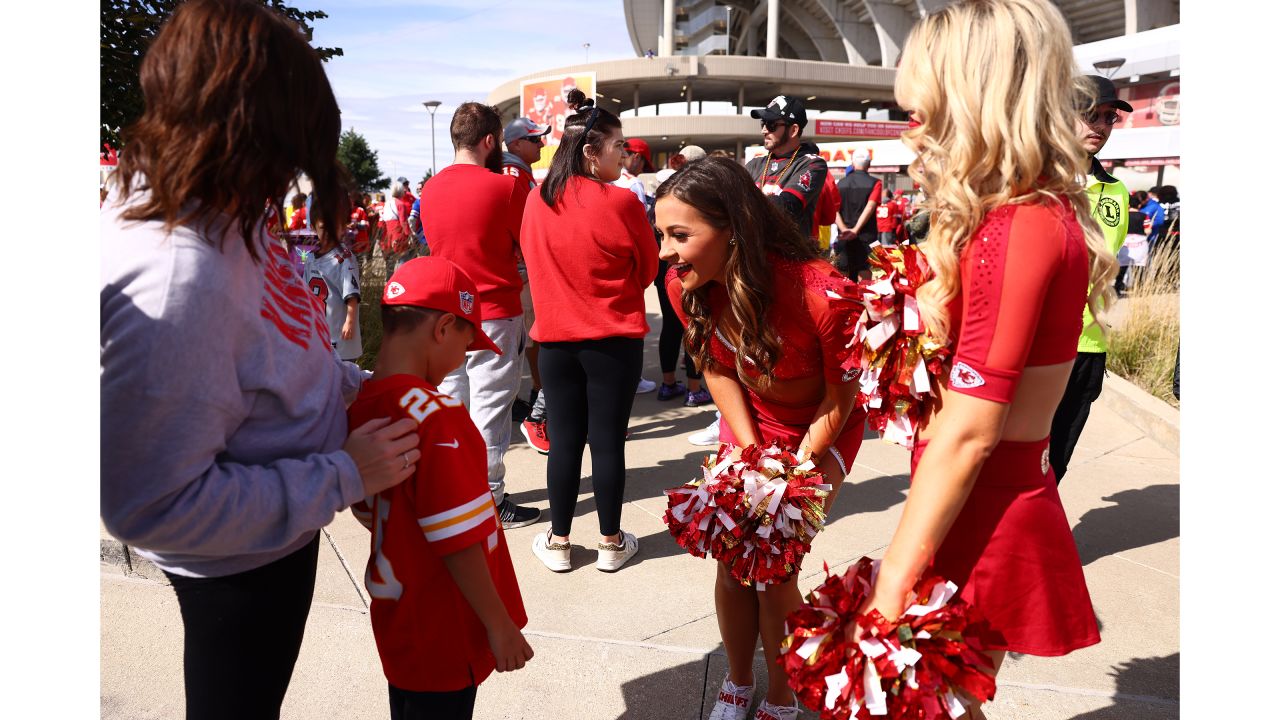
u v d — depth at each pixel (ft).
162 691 7.43
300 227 9.99
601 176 9.21
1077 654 8.16
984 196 4.01
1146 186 53.21
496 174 10.78
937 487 4.09
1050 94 3.98
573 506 10.00
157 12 12.76
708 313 6.48
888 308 4.64
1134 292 20.67
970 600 4.52
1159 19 113.80
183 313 3.36
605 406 9.57
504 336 10.97
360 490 4.11
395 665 4.99
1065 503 12.22
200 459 3.52
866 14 180.55
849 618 4.28
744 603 6.81
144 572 9.48
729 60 157.48
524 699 7.47
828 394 6.22
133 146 3.55
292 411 4.00
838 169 53.36
